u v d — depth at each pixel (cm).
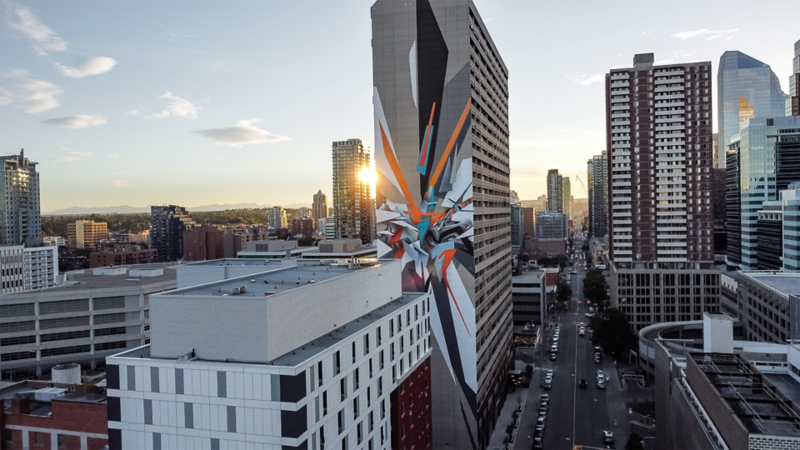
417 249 9931
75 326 12962
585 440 9875
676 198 17788
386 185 10112
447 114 9788
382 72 10100
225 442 4619
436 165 9856
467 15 9688
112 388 4969
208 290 5662
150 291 13925
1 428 6825
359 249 15738
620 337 14675
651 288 17888
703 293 17575
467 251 9656
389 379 6606
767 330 11619
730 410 5103
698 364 6756
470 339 9600
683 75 17750
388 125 10081
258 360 4675
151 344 5016
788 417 4909
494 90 12369
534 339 16100
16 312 12506
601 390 12888
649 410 11244
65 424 6638
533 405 12106
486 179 11194
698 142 17650
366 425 5866
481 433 9831
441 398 9694
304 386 4584
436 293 9800
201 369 4678
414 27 9944
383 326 6506
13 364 12419
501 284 12812
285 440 4453
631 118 18150
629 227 18162
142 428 4869
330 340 5509
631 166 18150
